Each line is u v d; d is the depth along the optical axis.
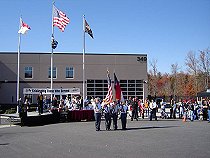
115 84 23.16
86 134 16.98
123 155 10.63
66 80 48.53
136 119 27.73
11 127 21.81
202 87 62.50
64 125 22.94
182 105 30.69
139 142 13.77
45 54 48.38
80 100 31.47
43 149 11.96
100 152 11.23
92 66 49.22
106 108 19.62
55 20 30.78
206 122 25.70
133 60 50.03
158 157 10.24
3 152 11.38
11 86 47.16
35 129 20.03
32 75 47.91
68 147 12.41
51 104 34.03
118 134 16.91
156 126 21.66
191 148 12.08
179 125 22.50
